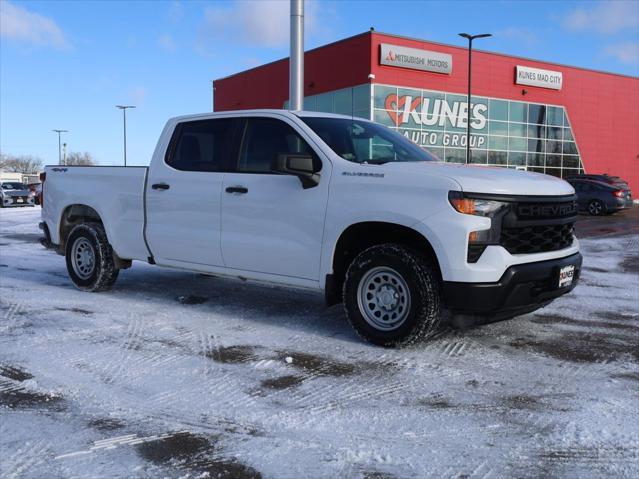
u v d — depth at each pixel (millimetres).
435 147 33812
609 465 2889
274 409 3553
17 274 8461
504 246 4426
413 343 4676
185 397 3732
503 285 4316
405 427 3314
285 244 5199
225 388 3893
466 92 34625
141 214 6336
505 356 4625
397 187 4594
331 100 33625
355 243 5094
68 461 2896
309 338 5090
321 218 4961
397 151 5492
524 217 4484
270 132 5480
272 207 5266
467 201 4316
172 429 3268
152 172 6238
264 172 5410
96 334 5164
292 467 2855
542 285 4652
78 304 6375
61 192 7195
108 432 3223
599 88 41281
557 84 38469
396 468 2854
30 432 3215
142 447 3051
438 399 3732
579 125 40562
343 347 4828
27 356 4527
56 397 3711
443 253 4355
